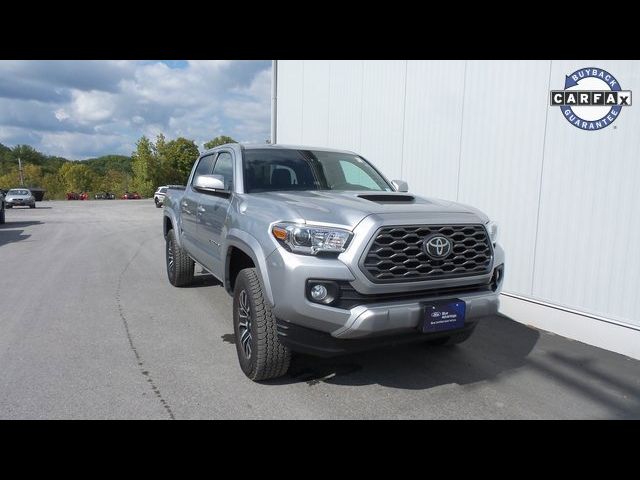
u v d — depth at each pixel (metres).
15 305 5.59
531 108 4.89
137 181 64.12
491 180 5.38
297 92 9.72
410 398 3.32
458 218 3.24
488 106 5.36
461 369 3.85
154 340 4.40
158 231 15.42
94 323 4.90
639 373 3.83
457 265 3.19
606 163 4.28
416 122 6.46
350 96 7.90
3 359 3.86
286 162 4.49
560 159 4.64
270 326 3.27
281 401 3.22
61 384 3.40
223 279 4.09
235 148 4.61
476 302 3.20
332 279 2.87
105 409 3.05
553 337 4.67
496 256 3.54
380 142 7.21
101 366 3.75
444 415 3.10
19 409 3.03
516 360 4.07
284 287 2.96
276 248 3.04
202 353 4.08
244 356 3.55
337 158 4.88
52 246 11.29
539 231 4.89
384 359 4.02
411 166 6.59
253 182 4.16
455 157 5.85
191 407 3.10
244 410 3.08
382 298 2.99
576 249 4.56
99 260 9.10
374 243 2.91
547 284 4.85
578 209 4.52
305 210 3.14
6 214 25.75
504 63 5.14
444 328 3.07
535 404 3.28
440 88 6.03
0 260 9.06
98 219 21.56
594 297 4.45
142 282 6.98
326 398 3.28
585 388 3.54
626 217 4.17
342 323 2.85
